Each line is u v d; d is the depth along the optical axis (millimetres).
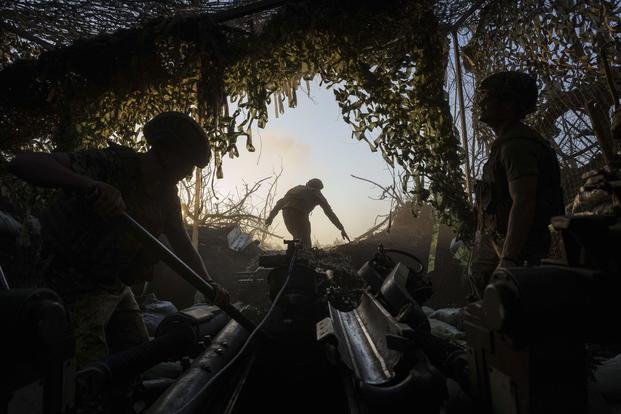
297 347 2893
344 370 2086
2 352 1059
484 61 4586
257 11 4109
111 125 4426
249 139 4066
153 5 4297
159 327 2615
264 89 4117
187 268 2232
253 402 2516
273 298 3146
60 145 4473
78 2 4270
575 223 1104
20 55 4930
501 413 1246
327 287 3279
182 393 1863
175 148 2150
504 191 2217
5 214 4324
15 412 1042
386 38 3984
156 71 4227
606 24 3156
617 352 2363
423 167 4062
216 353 2459
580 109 3438
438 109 4027
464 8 4750
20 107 4664
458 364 1654
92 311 2025
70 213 1996
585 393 1100
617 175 1246
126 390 1965
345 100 4160
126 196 2107
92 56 4270
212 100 4039
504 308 1093
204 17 4062
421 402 1590
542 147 2143
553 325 1087
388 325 2240
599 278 1085
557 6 3494
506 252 2018
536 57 3777
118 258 2080
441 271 6812
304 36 3953
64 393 1211
